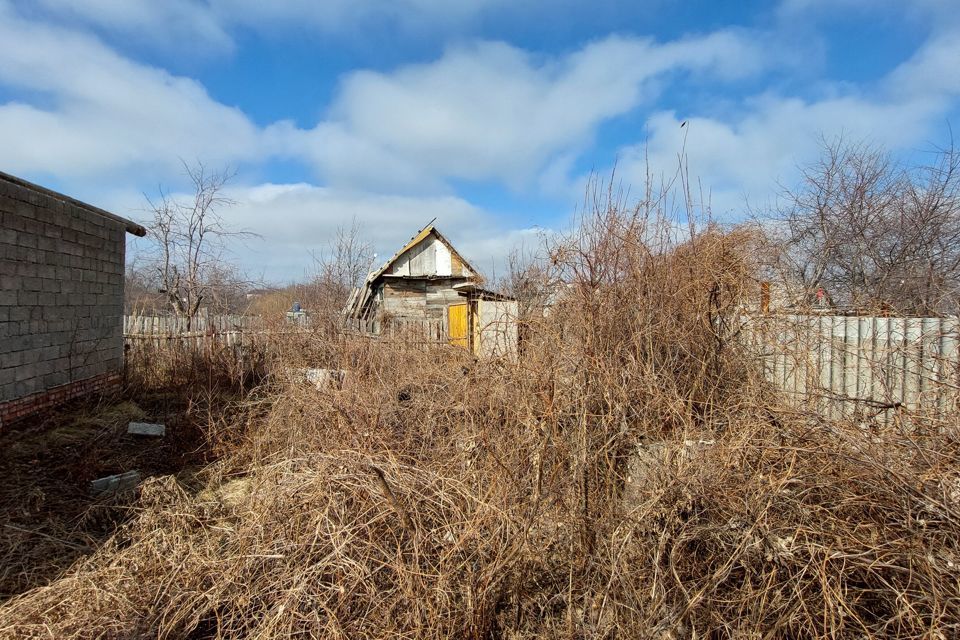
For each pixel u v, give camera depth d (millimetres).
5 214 5668
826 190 9414
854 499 2395
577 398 3115
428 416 4172
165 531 3428
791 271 6488
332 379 5688
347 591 2379
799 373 4918
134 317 10141
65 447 5359
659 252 4590
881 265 8594
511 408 3459
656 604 2283
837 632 2088
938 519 2268
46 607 2637
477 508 2641
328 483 2762
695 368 4156
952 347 4422
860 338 4887
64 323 6828
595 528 2809
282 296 18625
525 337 4074
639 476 2959
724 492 2547
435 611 2312
